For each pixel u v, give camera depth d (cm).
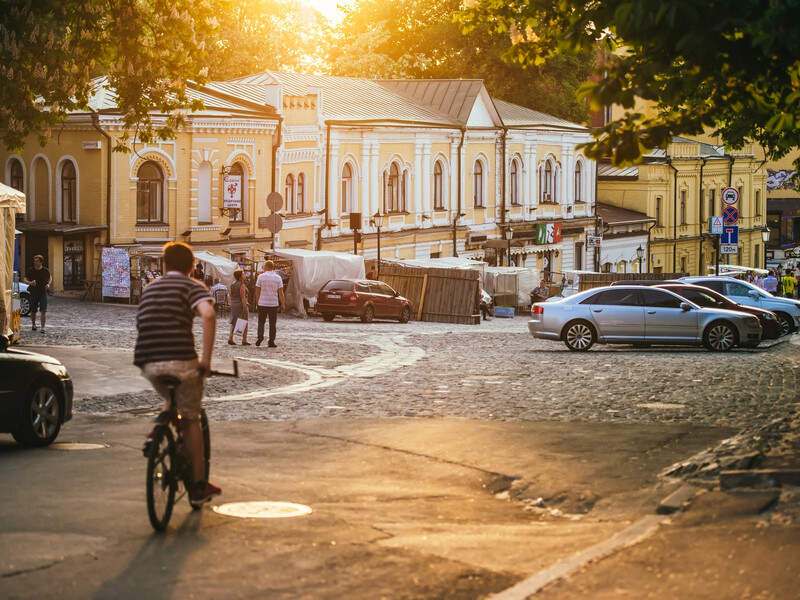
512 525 907
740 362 2489
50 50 2225
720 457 1098
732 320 2877
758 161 9050
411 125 5866
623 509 972
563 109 7819
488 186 6656
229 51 7238
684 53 930
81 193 4412
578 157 7556
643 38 937
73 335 2878
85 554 790
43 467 1134
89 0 2286
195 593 705
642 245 8006
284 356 2658
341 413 1606
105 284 4319
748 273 6819
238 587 717
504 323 4841
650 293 2919
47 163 4497
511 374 2214
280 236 4975
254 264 4391
